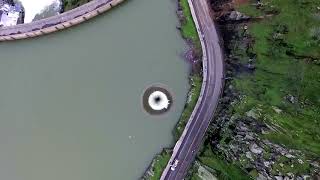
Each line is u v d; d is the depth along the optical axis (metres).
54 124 116.69
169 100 115.44
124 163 113.19
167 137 113.56
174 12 119.19
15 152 116.00
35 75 120.12
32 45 122.31
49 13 125.12
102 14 121.62
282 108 100.12
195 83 114.56
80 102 117.19
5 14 124.81
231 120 106.94
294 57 102.44
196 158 109.19
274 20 106.62
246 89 108.25
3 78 120.69
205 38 115.38
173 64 116.94
